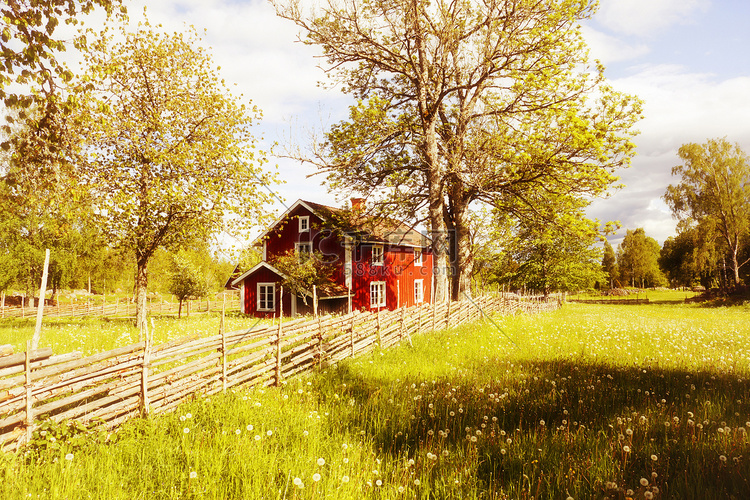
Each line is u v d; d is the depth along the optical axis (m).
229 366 5.86
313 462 3.59
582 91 15.09
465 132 17.20
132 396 4.66
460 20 17.36
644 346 9.71
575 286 38.72
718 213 43.03
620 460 3.53
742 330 13.91
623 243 90.94
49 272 33.59
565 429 4.16
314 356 7.73
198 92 17.16
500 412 4.87
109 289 54.50
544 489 3.17
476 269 35.22
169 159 15.77
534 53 16.39
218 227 16.28
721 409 4.79
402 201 17.73
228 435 4.10
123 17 7.78
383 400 5.43
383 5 15.73
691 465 3.31
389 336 10.34
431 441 4.03
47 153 9.47
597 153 13.93
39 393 3.81
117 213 15.09
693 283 58.59
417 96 18.33
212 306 41.22
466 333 11.79
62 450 3.59
